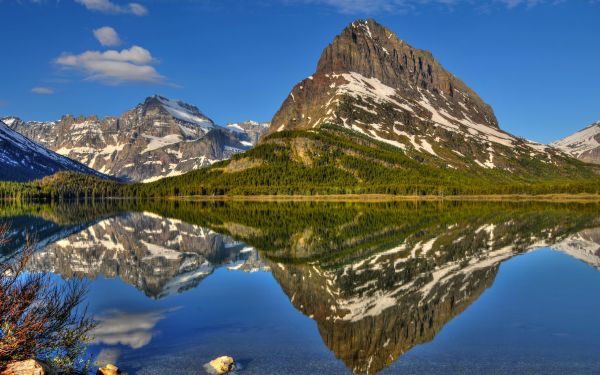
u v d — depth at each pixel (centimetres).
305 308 3838
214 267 5912
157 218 14850
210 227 11575
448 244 7494
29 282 2458
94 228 11531
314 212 16825
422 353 2795
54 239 9075
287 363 2630
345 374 2483
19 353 2298
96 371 2483
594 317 3509
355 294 4312
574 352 2794
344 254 6706
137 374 2469
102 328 3244
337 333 3152
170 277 5253
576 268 5459
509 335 3111
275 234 9694
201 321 3450
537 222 11331
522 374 2489
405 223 11369
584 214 14212
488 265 5688
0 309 2292
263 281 4953
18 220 14112
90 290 4519
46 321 2428
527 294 4244
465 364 2620
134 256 6956
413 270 5425
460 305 3906
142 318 3525
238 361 2652
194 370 2527
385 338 3059
